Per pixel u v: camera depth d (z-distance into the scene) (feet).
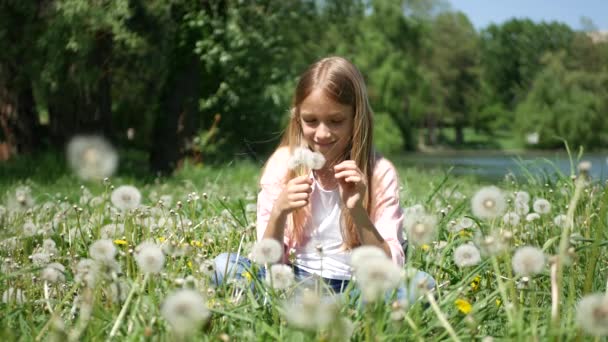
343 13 84.94
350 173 9.70
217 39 61.31
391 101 172.24
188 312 6.09
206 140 61.77
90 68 52.06
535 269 7.19
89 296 7.84
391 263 6.34
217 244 12.94
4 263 11.05
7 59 51.34
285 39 68.85
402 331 7.80
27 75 52.95
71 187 31.32
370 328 7.57
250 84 65.31
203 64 65.16
